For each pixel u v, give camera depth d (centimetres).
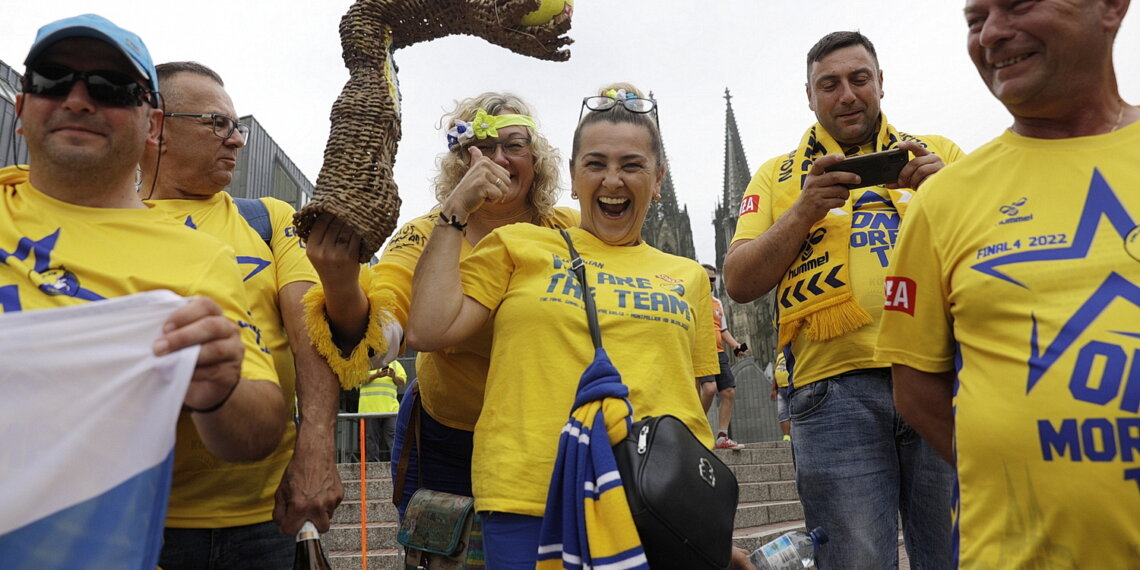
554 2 230
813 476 278
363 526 524
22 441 142
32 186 184
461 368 263
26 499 140
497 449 218
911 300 201
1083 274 161
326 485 203
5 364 144
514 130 291
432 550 251
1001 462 163
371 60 221
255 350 189
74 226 180
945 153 309
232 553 216
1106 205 165
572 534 192
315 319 212
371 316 218
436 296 223
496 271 238
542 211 302
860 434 271
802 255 290
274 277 239
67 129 175
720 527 197
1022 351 164
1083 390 153
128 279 175
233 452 178
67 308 149
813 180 269
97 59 177
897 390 207
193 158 239
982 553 166
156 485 145
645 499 188
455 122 297
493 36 231
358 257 201
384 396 888
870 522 266
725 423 913
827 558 271
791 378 296
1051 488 155
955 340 193
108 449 145
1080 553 152
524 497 209
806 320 284
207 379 157
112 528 141
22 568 137
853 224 288
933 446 206
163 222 191
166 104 238
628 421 202
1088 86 176
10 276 171
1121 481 148
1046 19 170
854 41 309
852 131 308
